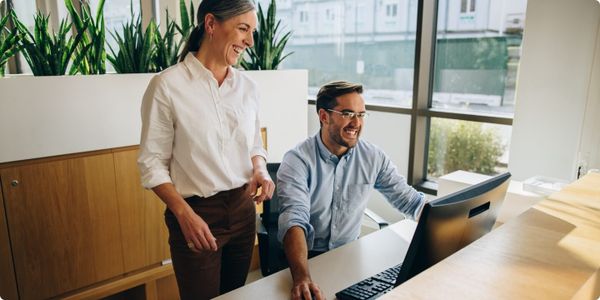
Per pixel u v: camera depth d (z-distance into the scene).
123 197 2.27
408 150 3.38
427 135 3.36
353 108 1.56
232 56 1.51
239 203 1.60
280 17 4.17
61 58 2.23
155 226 2.40
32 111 1.97
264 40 2.94
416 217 1.79
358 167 1.72
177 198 1.44
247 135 1.62
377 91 3.57
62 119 2.05
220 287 1.72
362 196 1.75
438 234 1.06
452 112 3.11
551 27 2.27
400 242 1.61
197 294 1.54
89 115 2.12
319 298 1.15
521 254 0.83
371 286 1.25
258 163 1.72
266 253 2.05
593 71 2.15
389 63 3.44
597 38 2.12
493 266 0.78
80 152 2.13
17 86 1.92
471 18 2.98
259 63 2.97
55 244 2.10
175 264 1.56
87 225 2.17
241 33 1.48
